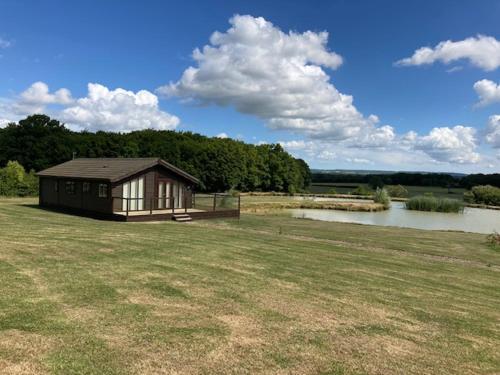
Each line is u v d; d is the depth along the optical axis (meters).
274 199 53.28
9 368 4.31
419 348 5.89
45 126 57.38
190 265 9.73
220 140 80.44
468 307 8.35
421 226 29.58
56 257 9.49
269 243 14.59
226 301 7.17
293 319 6.57
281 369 4.84
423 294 9.03
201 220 23.44
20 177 35.84
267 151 77.75
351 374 4.88
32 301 6.36
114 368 4.51
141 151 57.31
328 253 13.41
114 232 14.50
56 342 5.00
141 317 6.06
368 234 20.38
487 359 5.75
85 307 6.29
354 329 6.39
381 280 10.02
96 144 53.75
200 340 5.43
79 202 24.09
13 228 13.74
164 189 24.78
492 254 16.42
